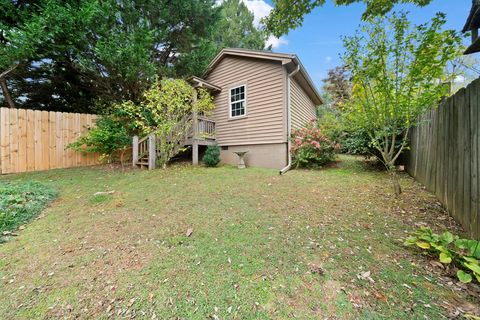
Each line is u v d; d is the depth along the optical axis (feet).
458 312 5.02
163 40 31.94
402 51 11.21
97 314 5.37
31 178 18.04
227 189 15.40
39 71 28.12
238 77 28.84
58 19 19.81
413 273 6.37
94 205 12.46
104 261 7.42
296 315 5.20
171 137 24.86
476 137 7.60
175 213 11.28
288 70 25.67
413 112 12.03
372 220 9.98
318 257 7.36
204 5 32.37
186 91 24.49
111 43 22.29
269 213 11.14
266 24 14.03
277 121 25.32
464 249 7.04
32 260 7.54
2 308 5.58
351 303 5.46
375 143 13.78
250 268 6.90
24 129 20.76
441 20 10.02
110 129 24.08
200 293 5.95
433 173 12.34
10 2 20.15
